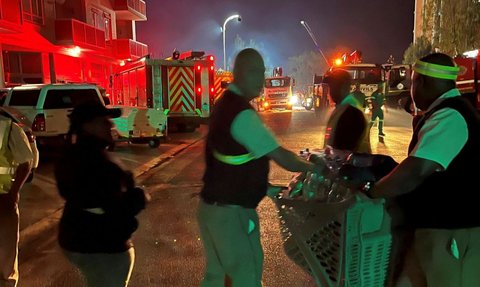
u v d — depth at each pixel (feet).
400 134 50.37
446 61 7.84
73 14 87.81
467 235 7.71
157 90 55.42
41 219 20.74
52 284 13.92
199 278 14.03
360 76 65.41
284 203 9.46
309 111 109.70
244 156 8.46
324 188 8.95
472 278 7.85
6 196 10.00
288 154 8.50
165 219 20.39
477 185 7.58
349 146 12.60
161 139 47.06
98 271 9.07
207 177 8.95
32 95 38.14
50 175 31.01
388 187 7.64
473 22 96.89
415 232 8.21
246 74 8.47
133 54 102.32
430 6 122.52
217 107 8.73
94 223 8.80
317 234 8.73
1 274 10.14
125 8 109.40
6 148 9.91
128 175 9.32
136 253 16.16
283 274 14.15
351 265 8.23
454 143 7.35
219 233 8.72
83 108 8.82
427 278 8.25
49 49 74.49
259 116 8.55
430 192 7.82
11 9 55.93
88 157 8.75
